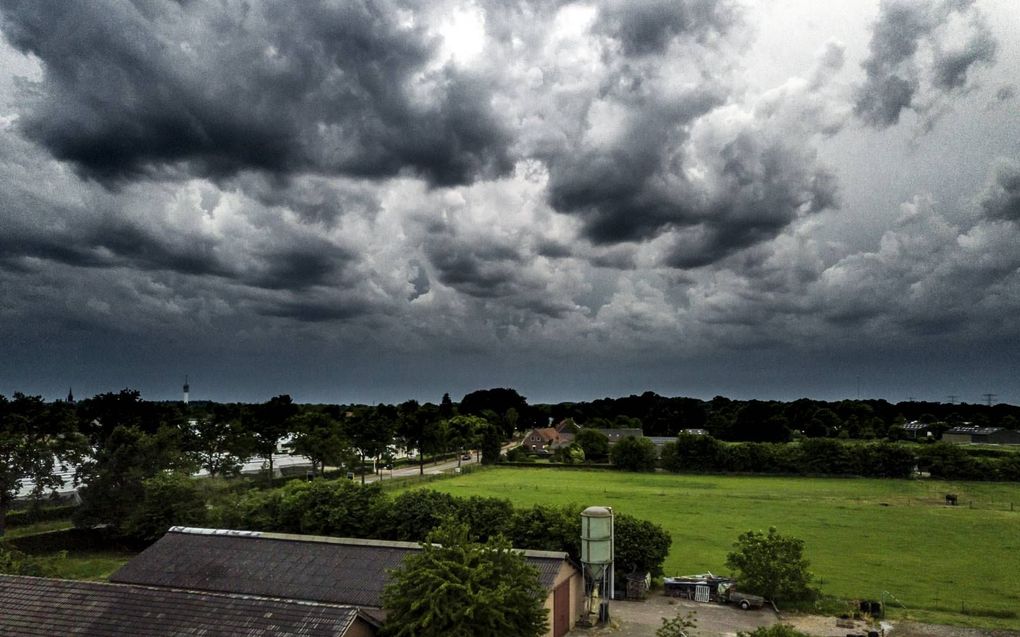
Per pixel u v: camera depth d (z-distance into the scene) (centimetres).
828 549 6125
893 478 12288
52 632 2583
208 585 3706
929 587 4841
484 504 5469
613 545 4322
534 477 12331
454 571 2691
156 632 2542
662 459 13650
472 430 17662
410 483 10931
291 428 12062
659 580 4925
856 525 7338
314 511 5756
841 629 3925
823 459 12638
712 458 13188
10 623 2648
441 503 5572
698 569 5325
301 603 2653
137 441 6500
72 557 5716
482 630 2545
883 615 4156
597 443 15750
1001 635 3803
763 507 8562
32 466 6069
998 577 5138
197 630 2531
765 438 18688
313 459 11256
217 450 9988
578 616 4131
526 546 4841
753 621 4075
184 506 5922
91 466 6278
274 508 6069
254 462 14450
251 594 3588
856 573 5247
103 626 2598
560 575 3831
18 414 8619
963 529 7119
